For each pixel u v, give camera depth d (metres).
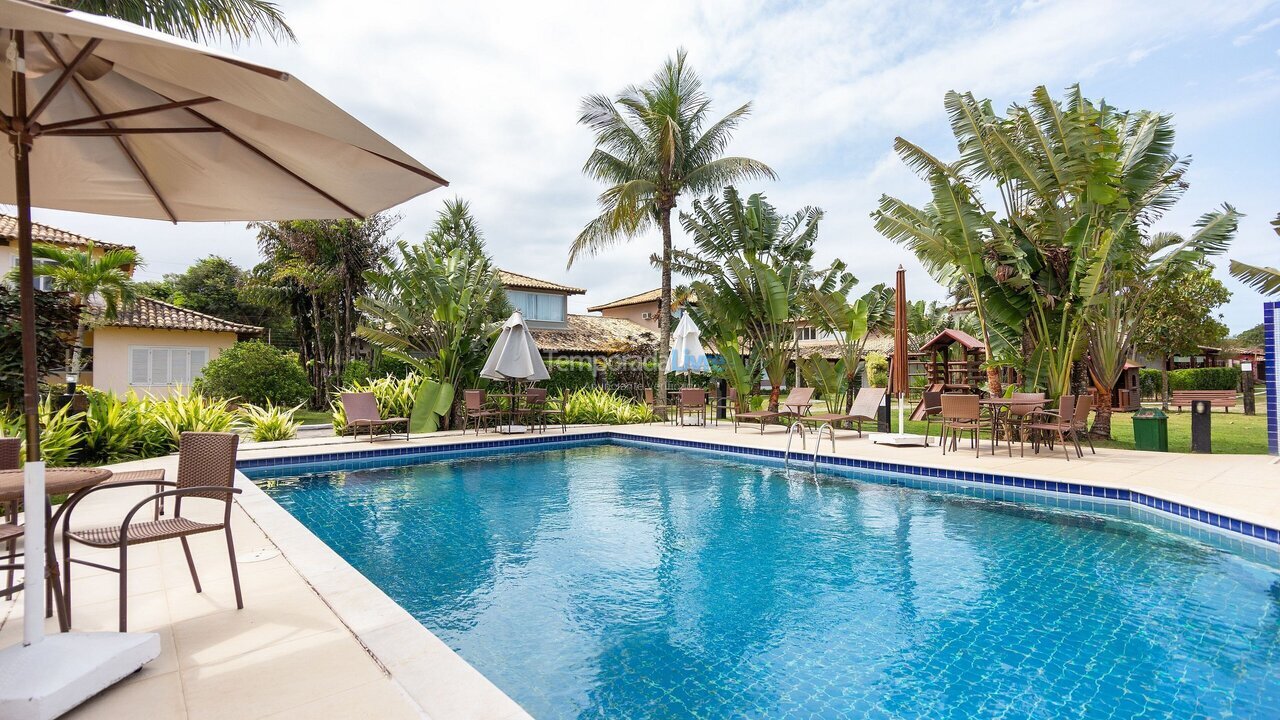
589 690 3.22
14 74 2.54
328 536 6.19
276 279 26.09
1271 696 3.09
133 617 3.36
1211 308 28.36
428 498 8.02
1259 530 5.44
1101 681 3.27
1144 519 6.70
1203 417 10.39
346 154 3.26
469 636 3.87
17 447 3.94
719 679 3.32
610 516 6.99
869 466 9.68
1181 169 11.95
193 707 2.45
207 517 5.73
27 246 2.58
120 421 9.54
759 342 18.05
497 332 15.68
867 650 3.65
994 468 8.65
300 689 2.59
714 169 17.52
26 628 2.61
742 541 5.96
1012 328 12.37
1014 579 4.85
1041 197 11.54
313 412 24.38
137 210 4.04
